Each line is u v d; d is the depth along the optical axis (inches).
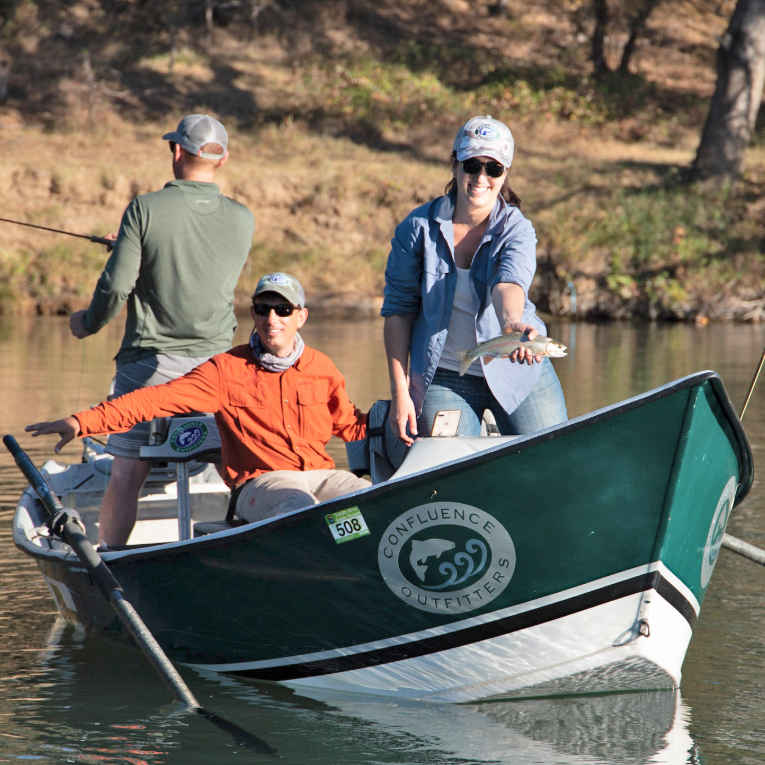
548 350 473.1
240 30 5073.8
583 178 3949.3
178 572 521.0
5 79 4414.4
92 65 4640.8
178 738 440.1
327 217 3732.8
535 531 462.6
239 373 573.9
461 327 555.5
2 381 1631.4
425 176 3865.7
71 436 541.3
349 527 472.7
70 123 4202.8
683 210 3715.6
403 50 4960.6
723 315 3267.7
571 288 3339.1
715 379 441.1
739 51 3969.0
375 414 576.7
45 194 3595.0
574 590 470.3
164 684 510.3
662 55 5369.1
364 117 4379.9
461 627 482.6
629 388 1572.3
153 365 681.0
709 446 463.2
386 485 461.1
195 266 676.1
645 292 3329.2
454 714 477.1
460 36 5329.7
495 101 4586.6
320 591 491.2
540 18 5605.3
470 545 468.4
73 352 2123.5
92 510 769.6
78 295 3216.0
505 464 451.8
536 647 480.7
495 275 534.9
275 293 560.4
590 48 5275.6
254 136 4207.7
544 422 563.8
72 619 601.9
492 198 536.4
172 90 4569.4
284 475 569.0
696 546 486.9
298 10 5265.8
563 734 446.9
